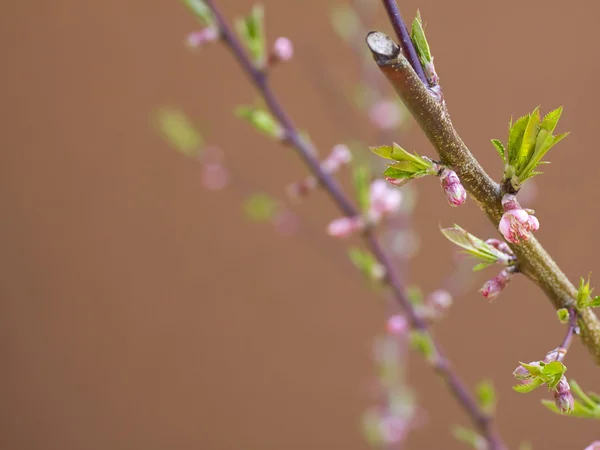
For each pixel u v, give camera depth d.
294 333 4.36
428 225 3.91
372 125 2.89
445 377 1.84
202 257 4.34
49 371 4.41
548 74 3.93
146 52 4.11
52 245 4.35
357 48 2.85
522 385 1.44
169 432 4.41
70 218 4.33
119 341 4.40
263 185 3.92
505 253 1.48
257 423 4.40
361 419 4.25
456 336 4.07
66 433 4.41
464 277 2.56
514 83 3.93
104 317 4.39
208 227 4.31
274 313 4.35
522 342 4.05
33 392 4.40
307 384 4.37
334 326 4.32
